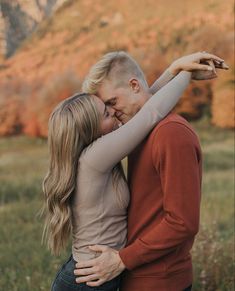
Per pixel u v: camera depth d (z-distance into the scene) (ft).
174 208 6.68
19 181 26.55
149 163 7.00
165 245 6.77
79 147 7.26
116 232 7.31
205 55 7.69
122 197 7.28
